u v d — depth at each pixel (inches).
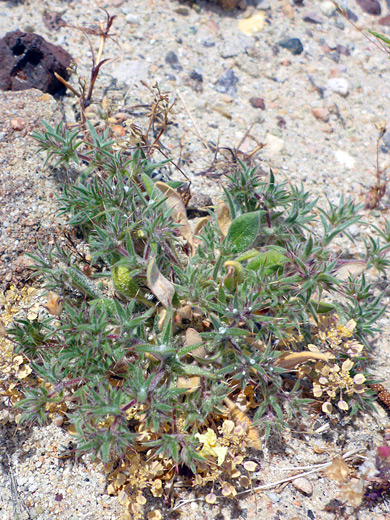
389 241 15.2
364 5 22.7
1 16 18.8
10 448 13.1
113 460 12.7
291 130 19.0
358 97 20.3
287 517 12.8
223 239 14.4
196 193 16.5
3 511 12.5
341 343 14.1
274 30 21.1
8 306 13.3
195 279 13.3
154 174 16.3
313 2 22.4
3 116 15.9
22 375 12.9
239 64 20.0
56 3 19.6
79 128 15.6
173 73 19.1
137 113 17.6
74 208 14.3
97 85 18.0
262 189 14.9
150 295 14.2
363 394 13.8
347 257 16.8
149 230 13.0
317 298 14.9
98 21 19.6
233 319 12.6
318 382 14.0
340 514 12.9
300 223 14.5
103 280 14.7
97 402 11.6
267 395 13.0
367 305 14.4
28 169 15.3
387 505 13.0
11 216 14.7
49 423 13.3
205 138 17.9
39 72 17.3
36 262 14.4
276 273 13.3
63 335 13.2
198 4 21.0
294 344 14.0
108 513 12.6
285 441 13.7
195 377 12.8
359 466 13.4
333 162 18.7
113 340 12.5
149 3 20.5
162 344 12.1
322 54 21.0
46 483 12.8
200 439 12.4
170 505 12.8
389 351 15.2
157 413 11.8
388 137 19.5
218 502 12.9
